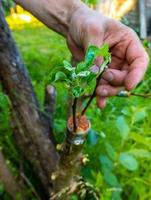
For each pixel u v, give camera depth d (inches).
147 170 11.6
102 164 10.7
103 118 13.3
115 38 8.4
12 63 10.7
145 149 12.0
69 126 6.5
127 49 8.3
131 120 11.9
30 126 11.1
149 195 10.9
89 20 8.6
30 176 11.9
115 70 8.0
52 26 9.5
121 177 11.7
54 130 12.0
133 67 7.9
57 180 7.6
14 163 12.1
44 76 15.9
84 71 5.2
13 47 10.7
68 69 5.2
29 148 11.2
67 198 8.0
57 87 14.1
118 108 13.8
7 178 10.7
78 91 5.3
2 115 11.9
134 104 13.6
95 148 11.7
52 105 12.4
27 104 11.0
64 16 9.2
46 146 11.2
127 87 7.8
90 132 11.5
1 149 11.6
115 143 12.0
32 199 11.4
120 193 10.9
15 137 11.3
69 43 9.3
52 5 9.2
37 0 9.4
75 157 7.0
